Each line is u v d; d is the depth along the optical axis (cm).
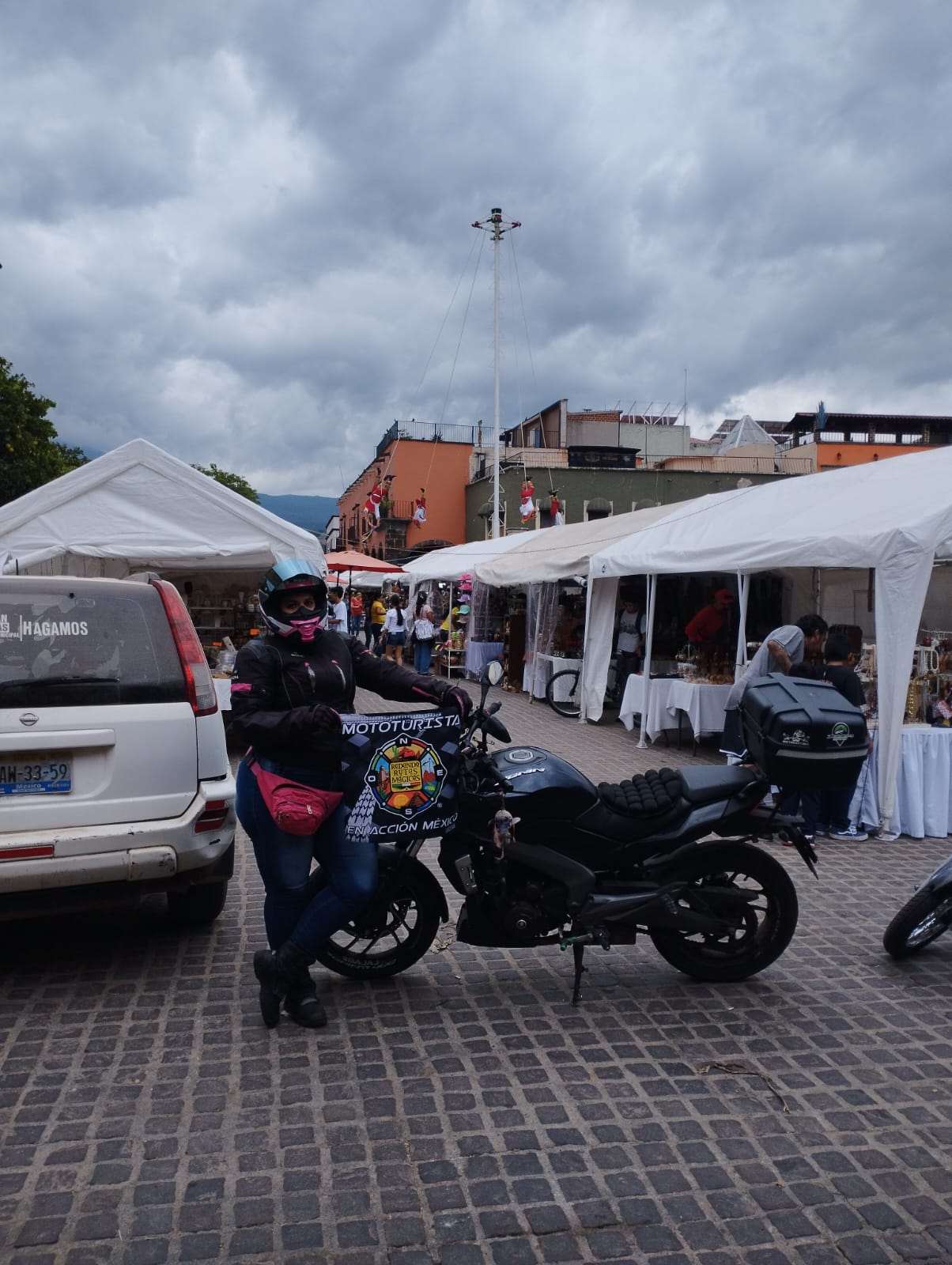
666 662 1306
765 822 420
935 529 738
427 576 2158
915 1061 373
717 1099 341
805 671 726
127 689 424
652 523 1400
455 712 389
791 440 4838
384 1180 289
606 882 417
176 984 431
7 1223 266
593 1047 379
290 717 354
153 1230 264
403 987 434
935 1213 279
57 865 399
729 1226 271
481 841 401
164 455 1015
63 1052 365
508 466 3812
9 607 423
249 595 1300
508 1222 271
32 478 2727
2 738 396
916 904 467
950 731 761
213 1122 319
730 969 441
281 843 378
